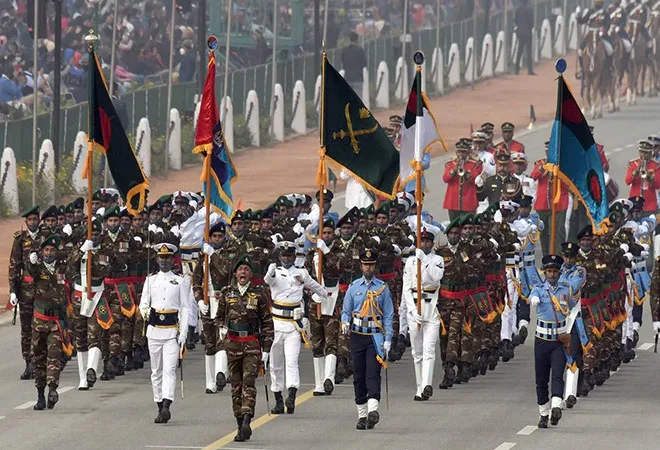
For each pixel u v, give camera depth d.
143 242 80.25
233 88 164.62
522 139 164.88
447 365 77.56
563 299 69.31
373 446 65.31
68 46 164.75
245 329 66.56
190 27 181.50
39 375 72.75
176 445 65.62
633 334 87.06
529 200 90.50
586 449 64.94
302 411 72.19
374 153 79.88
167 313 70.19
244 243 77.69
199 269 78.00
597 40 175.50
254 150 160.75
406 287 75.12
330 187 140.75
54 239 72.62
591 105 177.62
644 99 193.50
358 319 68.62
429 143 82.31
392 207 86.19
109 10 170.75
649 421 70.25
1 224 125.25
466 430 68.31
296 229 83.62
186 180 145.00
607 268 78.00
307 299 79.75
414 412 71.94
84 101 154.88
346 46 186.12
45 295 72.56
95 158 137.88
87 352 78.75
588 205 79.00
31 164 135.00
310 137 170.12
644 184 109.81
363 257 68.88
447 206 105.94
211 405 73.56
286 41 185.00
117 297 79.62
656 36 193.88
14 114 143.00
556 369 68.94
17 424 69.69
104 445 65.69
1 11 169.38
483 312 79.19
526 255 89.12
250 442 66.12
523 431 68.19
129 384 78.19
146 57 169.50
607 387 77.88
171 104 157.75
